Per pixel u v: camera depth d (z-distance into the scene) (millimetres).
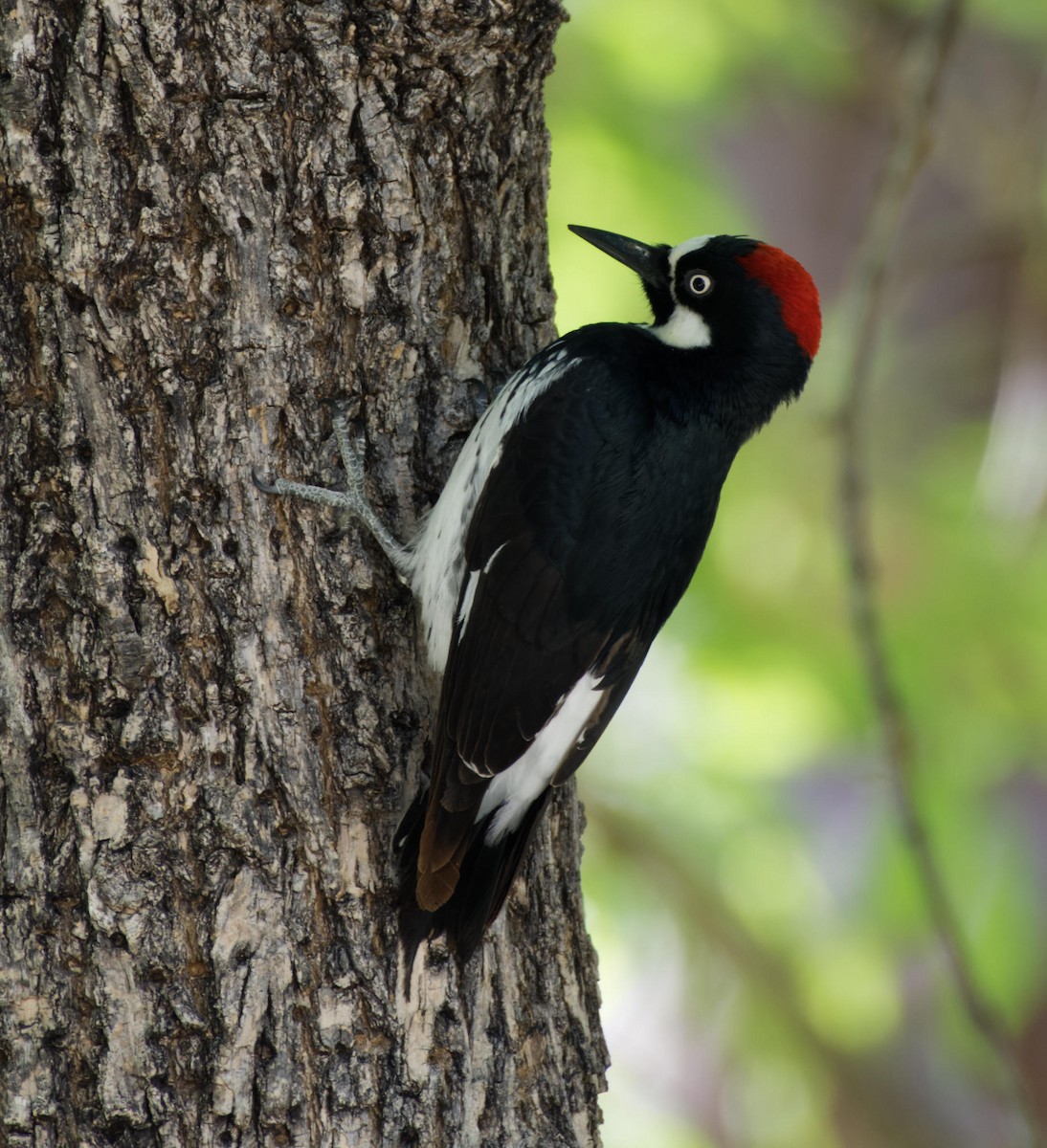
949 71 16156
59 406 6582
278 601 6914
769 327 8359
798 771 12195
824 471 12500
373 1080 6945
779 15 12820
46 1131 6582
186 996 6652
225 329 6773
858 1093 14250
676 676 11953
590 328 8305
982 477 12406
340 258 7023
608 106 12227
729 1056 14000
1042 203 14297
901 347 16031
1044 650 11789
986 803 12125
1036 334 13539
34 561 6605
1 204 6508
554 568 7535
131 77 6496
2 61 6395
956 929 9977
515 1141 7352
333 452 7078
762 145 19406
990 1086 12320
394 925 7059
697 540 8102
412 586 7203
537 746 7477
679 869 12875
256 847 6773
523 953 7617
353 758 7062
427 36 6953
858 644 10445
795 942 13102
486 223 7547
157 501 6680
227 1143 6672
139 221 6570
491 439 7461
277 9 6695
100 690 6609
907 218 16609
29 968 6590
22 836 6609
